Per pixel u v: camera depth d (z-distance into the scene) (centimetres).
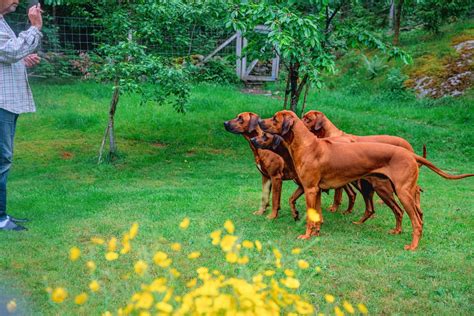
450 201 770
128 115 1345
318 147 590
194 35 1891
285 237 585
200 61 1927
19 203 713
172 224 616
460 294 436
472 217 681
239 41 1962
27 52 569
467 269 495
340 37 1043
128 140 1191
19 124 1253
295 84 1050
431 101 1662
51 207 695
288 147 602
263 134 607
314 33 918
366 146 580
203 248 529
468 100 1622
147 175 951
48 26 1777
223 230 595
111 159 1040
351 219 682
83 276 453
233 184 881
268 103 1574
